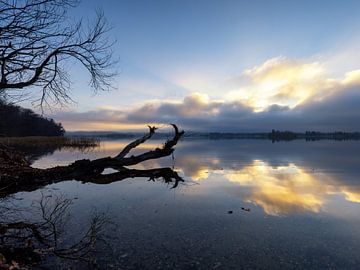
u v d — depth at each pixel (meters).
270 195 11.73
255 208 9.72
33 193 11.27
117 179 8.93
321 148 48.94
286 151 40.31
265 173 18.11
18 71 7.42
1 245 5.44
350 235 7.33
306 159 27.66
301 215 8.98
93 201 10.26
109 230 7.31
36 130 84.19
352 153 36.03
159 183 13.97
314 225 8.05
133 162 8.67
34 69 7.58
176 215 8.72
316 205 10.24
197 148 49.56
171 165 21.66
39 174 8.29
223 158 28.34
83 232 7.07
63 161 22.45
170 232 7.27
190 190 12.48
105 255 5.89
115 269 5.35
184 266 5.56
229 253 6.17
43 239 6.23
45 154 30.08
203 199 10.82
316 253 6.26
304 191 12.62
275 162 24.75
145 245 6.45
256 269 5.53
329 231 7.60
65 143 51.34
